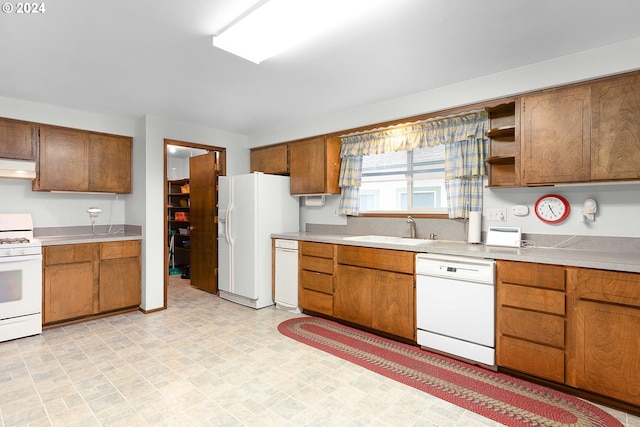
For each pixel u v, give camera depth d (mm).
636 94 2100
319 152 3994
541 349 2188
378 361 2600
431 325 2695
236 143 4785
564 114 2342
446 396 2117
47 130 3479
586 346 2027
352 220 3986
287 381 2299
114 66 2535
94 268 3561
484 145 2969
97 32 2041
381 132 3619
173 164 7480
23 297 3072
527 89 2553
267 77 2775
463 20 1932
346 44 2211
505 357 2336
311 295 3660
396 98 3330
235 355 2705
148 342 2971
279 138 4480
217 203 4688
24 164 3309
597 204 2471
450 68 2615
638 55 2119
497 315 2379
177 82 2869
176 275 6141
